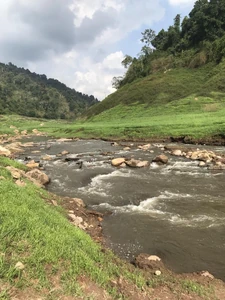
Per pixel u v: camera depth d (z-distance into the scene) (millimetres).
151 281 6113
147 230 9680
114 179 16984
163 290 5844
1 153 24344
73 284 4855
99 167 20844
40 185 14008
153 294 5566
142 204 12359
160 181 16375
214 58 84375
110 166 21188
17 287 4344
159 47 126750
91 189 14797
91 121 74938
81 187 15211
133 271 6578
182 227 9883
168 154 26375
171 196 13484
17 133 61625
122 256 7945
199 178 16953
